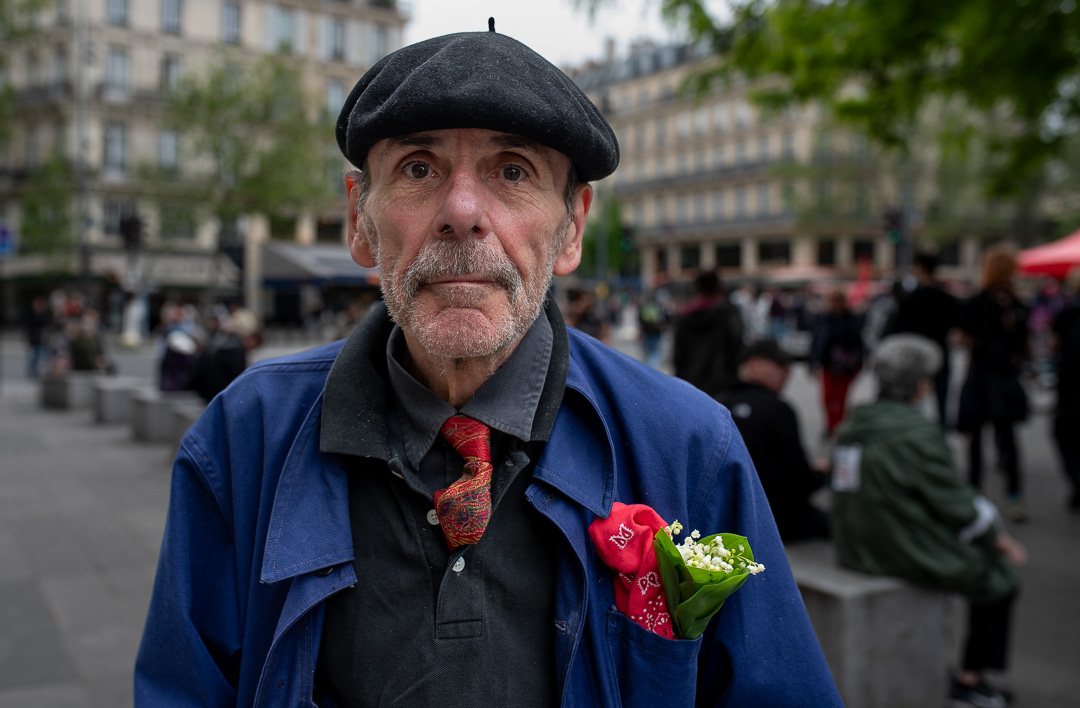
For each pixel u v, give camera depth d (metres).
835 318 8.49
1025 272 10.36
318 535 1.03
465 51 0.99
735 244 54.81
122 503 6.17
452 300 1.01
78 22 30.67
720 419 1.16
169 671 1.10
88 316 15.18
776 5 6.49
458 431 1.07
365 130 1.02
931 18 6.17
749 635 1.10
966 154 8.35
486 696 1.00
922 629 2.94
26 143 37.06
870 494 3.01
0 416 11.17
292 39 39.09
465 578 1.03
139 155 36.22
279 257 27.44
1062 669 3.35
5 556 4.83
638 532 1.03
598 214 54.84
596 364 1.18
